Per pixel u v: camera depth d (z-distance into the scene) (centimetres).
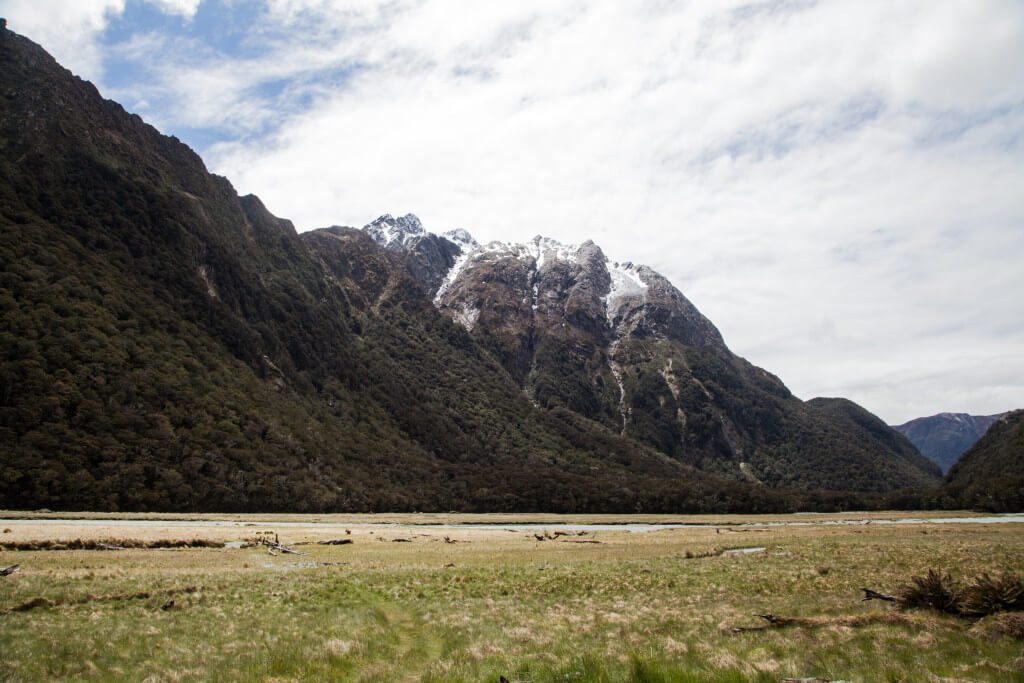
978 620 2062
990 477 18838
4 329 11819
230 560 4812
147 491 10588
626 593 3250
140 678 1666
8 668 1658
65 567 3775
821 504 17450
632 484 19162
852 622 2139
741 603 2823
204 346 16250
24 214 14925
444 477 17888
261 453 13562
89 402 11512
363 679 1678
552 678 1544
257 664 1800
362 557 5400
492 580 3738
